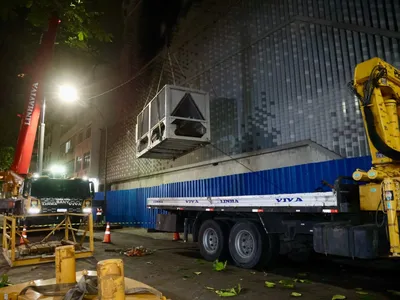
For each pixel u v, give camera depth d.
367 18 9.86
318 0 11.09
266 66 12.48
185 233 10.23
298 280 6.72
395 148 5.75
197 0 16.52
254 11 13.23
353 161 9.38
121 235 15.86
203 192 14.85
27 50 7.78
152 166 20.03
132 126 22.94
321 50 10.79
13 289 2.66
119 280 1.99
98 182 28.83
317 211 6.47
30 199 13.42
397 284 6.35
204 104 10.56
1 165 17.75
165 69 18.69
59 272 2.76
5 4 5.69
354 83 6.04
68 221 10.96
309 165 10.47
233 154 13.48
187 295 5.79
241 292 5.90
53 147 48.34
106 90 28.38
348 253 5.76
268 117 12.20
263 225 7.68
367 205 6.09
